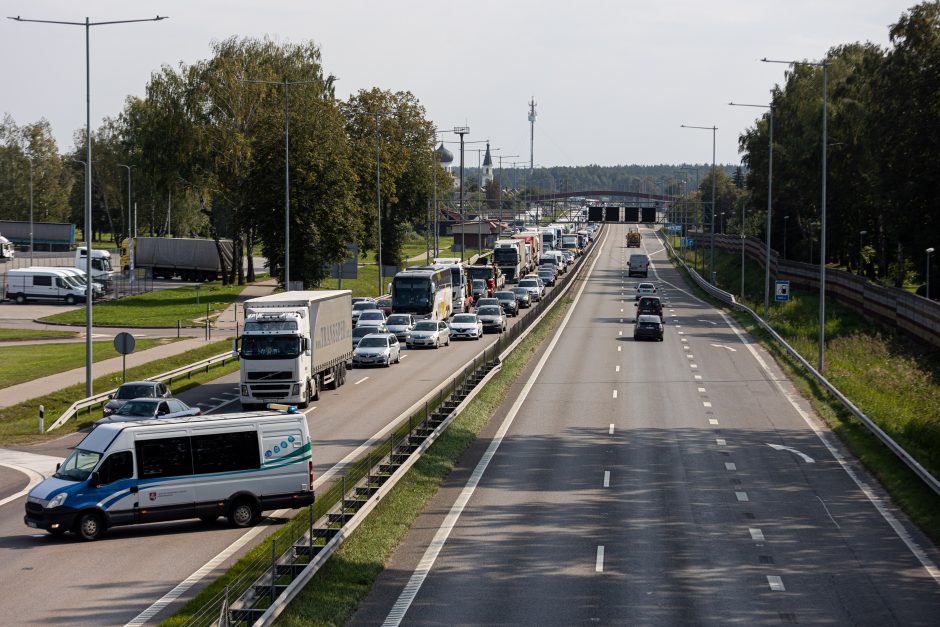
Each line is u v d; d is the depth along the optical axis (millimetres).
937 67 106250
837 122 137000
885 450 49031
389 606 28094
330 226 117062
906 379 73938
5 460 48125
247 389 60219
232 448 36531
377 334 83688
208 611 25562
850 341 95375
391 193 158875
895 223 114125
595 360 84312
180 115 142125
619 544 34500
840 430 55125
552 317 119125
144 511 35156
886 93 112688
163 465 35562
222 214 165875
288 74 149000
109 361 78188
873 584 30484
